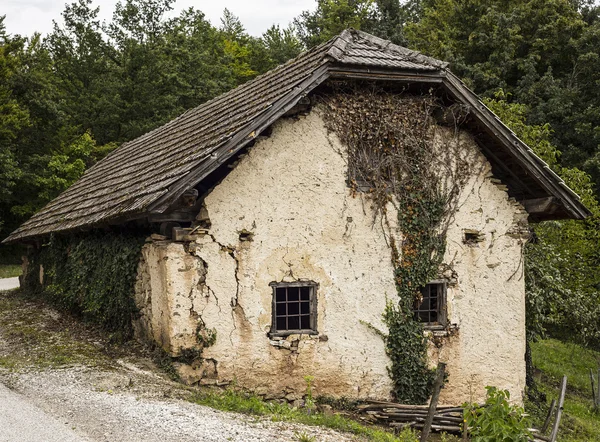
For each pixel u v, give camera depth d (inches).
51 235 553.9
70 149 1252.5
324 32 1517.0
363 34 442.3
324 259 383.9
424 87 414.0
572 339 852.0
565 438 425.7
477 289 422.0
